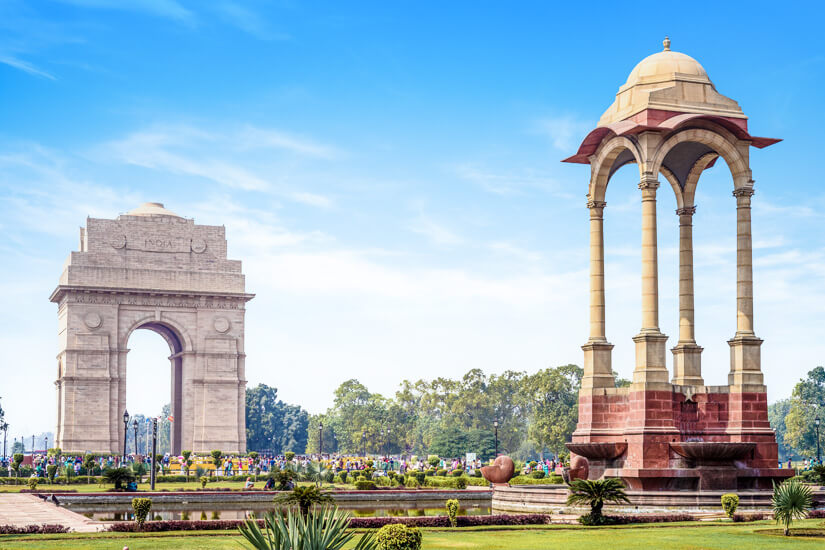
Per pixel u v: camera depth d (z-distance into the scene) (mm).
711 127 58375
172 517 55344
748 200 58406
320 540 23000
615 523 45531
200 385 132875
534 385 182000
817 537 38875
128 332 130500
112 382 128375
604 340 60812
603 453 57250
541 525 44812
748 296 57969
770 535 39594
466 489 79062
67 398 126062
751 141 59219
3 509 56875
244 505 67000
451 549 35500
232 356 134500
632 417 56719
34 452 155875
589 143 61812
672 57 60469
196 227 135250
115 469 77938
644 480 54406
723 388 57656
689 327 61781
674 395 56688
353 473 97500
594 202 61969
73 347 127250
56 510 55938
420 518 44562
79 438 125750
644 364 56219
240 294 134875
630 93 60719
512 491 60031
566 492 56719
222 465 110312
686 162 62812
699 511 50781
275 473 78000
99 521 48594
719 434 57344
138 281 130875
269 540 23172
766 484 55469
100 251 130250
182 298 133250
